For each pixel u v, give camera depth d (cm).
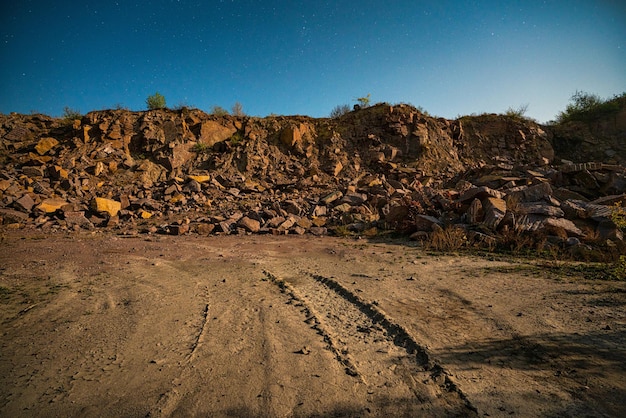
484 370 307
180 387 289
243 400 270
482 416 248
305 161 2438
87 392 284
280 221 1305
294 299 515
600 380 286
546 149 2731
